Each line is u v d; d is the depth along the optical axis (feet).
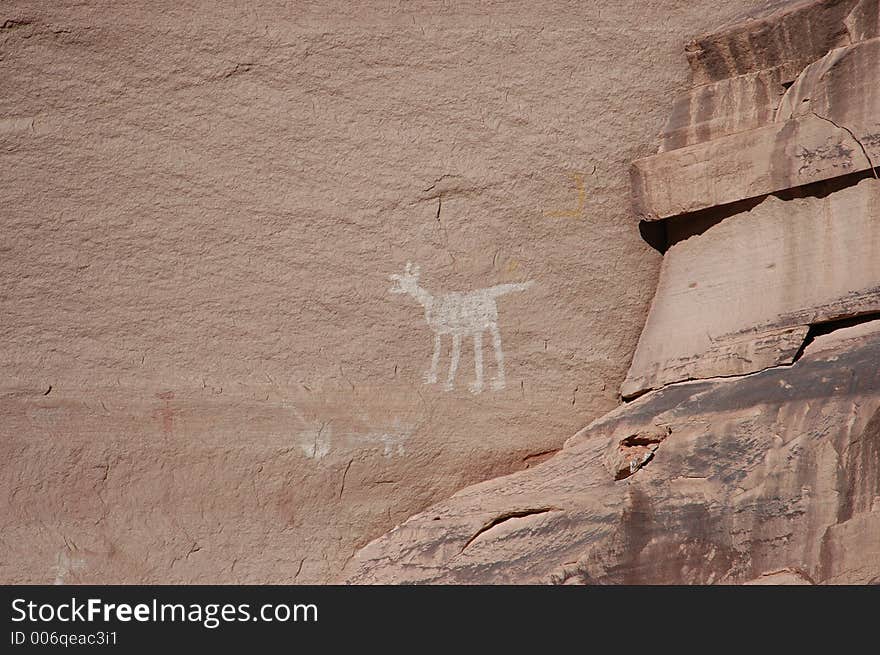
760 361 11.85
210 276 13.12
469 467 13.28
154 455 12.87
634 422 12.34
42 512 12.64
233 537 12.85
